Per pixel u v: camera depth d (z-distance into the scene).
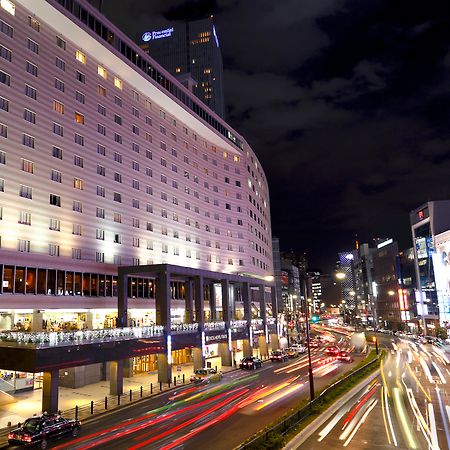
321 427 24.42
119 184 53.62
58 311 43.44
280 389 37.97
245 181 83.56
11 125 40.59
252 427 25.14
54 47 46.66
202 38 193.25
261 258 90.12
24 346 30.19
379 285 154.12
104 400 34.72
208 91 187.38
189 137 71.06
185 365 58.34
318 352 74.31
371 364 48.34
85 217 47.88
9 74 41.03
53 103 45.59
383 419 26.28
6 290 38.44
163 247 60.56
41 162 43.25
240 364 53.41
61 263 44.09
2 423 28.03
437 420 26.09
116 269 51.19
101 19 52.59
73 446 22.41
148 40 198.12
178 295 64.12
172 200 64.00
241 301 82.31
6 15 41.47
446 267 101.88
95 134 50.75
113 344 36.78
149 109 61.69
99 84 52.56
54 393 30.69
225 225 76.44
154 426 25.97
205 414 28.78
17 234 40.03
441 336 96.50
